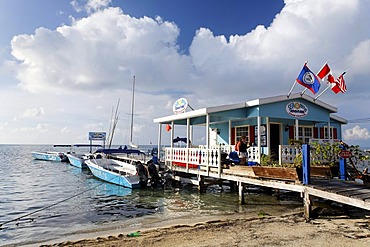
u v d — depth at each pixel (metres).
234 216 10.77
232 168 13.40
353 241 6.95
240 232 8.02
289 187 10.13
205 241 7.32
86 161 27.11
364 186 9.41
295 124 16.78
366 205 7.27
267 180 11.27
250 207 12.30
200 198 14.61
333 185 9.55
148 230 8.71
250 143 16.67
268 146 16.34
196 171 15.96
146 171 18.08
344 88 14.62
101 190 17.70
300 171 10.32
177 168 17.92
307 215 9.38
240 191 12.84
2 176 26.28
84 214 11.84
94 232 9.22
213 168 14.77
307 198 9.39
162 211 12.08
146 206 13.13
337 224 8.58
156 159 20.64
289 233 7.73
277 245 6.84
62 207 13.19
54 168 34.78
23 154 81.31
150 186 17.77
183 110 17.88
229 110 15.79
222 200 13.99
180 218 10.77
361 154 12.53
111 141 37.62
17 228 9.97
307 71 15.41
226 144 20.27
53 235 9.10
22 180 23.39
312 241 7.02
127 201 14.34
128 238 7.91
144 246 7.12
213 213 11.42
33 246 7.99
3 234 9.30
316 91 15.39
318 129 19.38
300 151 13.08
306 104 16.75
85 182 21.70
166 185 18.38
